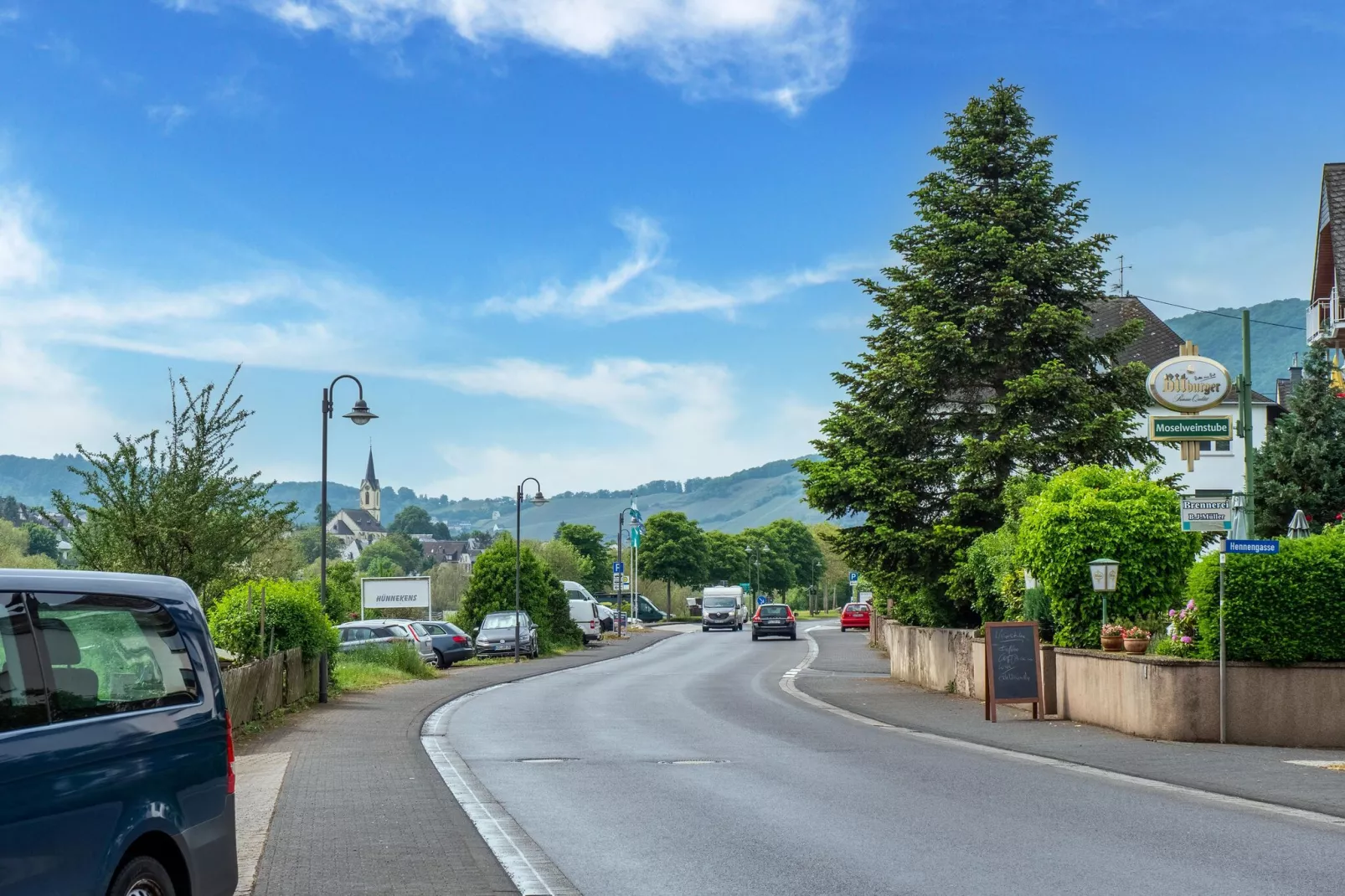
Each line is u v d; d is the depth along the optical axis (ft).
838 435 97.25
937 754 52.65
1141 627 65.92
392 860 29.68
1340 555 53.72
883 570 95.04
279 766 48.52
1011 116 97.81
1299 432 120.16
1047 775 45.24
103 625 19.21
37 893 16.37
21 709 16.80
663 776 45.32
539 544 311.27
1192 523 57.00
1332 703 53.21
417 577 174.81
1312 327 139.33
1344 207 131.44
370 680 100.63
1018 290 91.35
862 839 32.09
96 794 17.70
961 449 94.22
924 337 93.04
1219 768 45.96
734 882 27.09
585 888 26.66
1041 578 70.54
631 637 229.25
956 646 88.33
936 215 95.61
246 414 63.82
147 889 18.92
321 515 94.17
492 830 34.06
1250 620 53.67
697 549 389.80
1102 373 96.02
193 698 20.98
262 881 27.45
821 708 79.00
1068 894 25.55
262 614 72.59
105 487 61.57
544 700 87.81
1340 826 33.96
